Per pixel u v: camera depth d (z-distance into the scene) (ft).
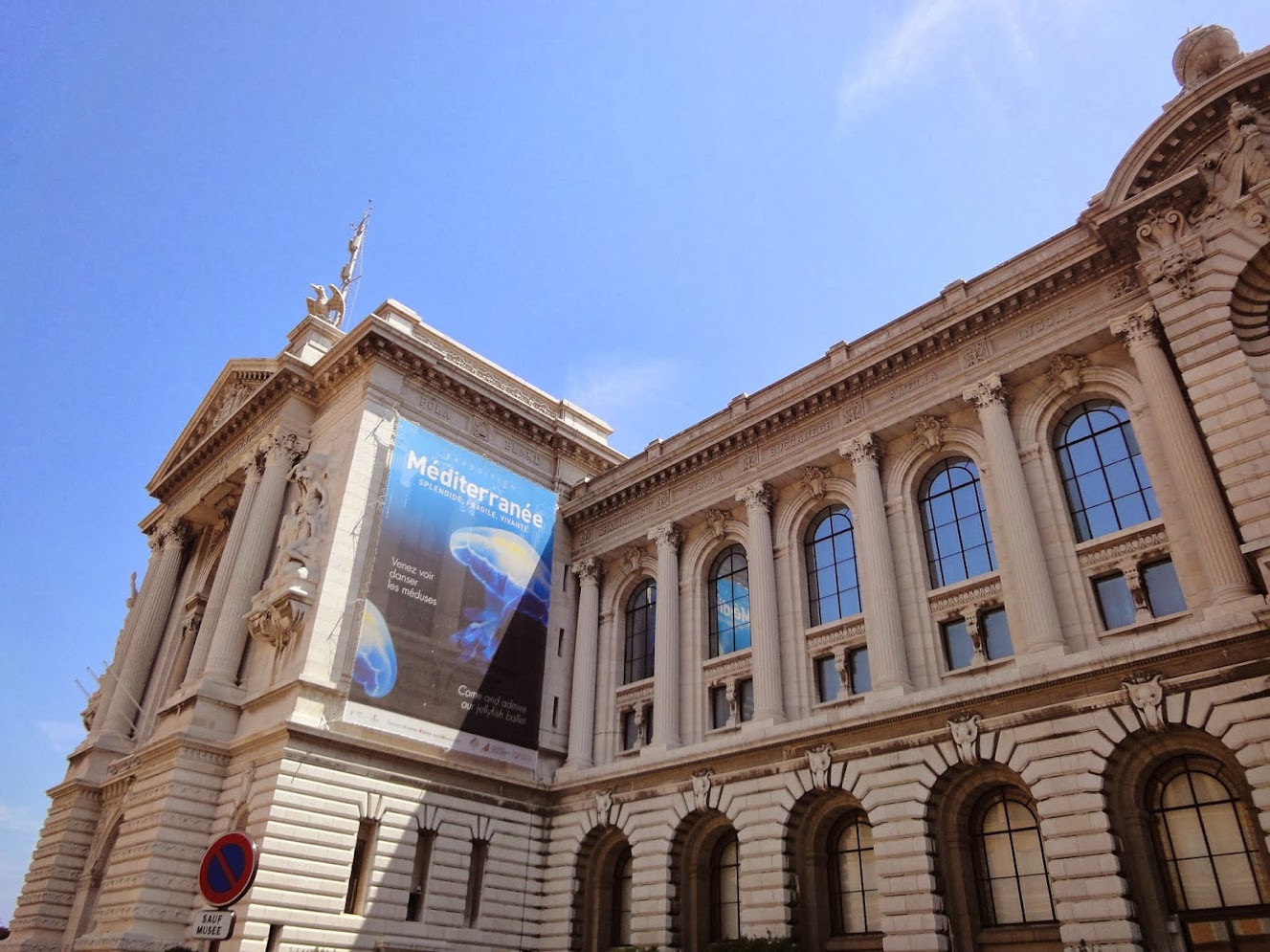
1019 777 85.92
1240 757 71.51
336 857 104.47
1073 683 82.84
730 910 108.47
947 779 90.07
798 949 94.99
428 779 116.57
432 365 137.08
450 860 115.03
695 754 112.06
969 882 86.94
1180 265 86.53
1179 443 84.74
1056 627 88.69
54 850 138.21
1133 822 77.97
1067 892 77.05
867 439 111.96
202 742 113.50
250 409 148.05
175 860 106.83
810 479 120.06
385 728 113.80
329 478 127.75
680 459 134.00
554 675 138.31
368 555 121.29
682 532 135.03
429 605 124.77
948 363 108.27
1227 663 74.79
